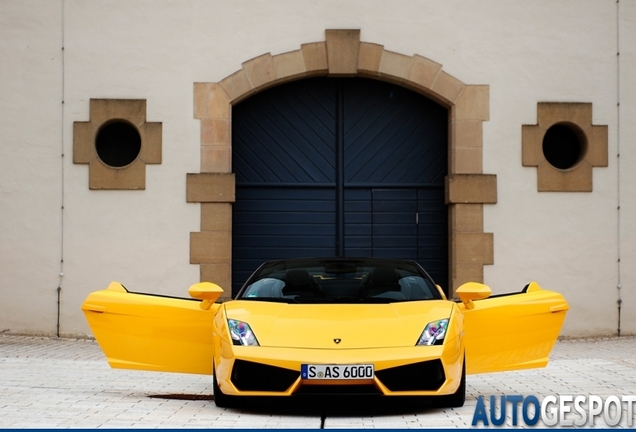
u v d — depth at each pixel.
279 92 11.98
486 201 11.51
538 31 11.70
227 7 11.51
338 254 11.88
